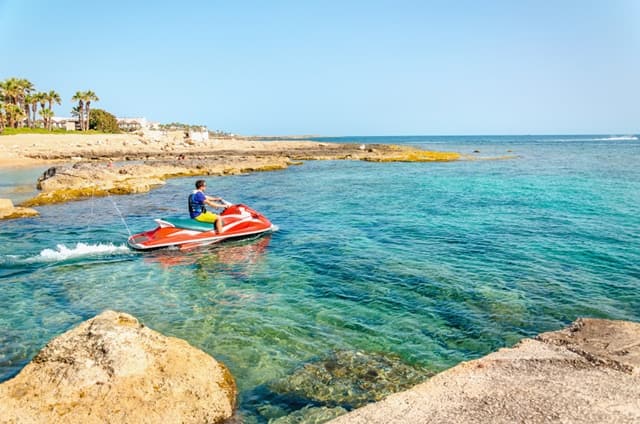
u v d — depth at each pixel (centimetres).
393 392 606
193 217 1434
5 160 5447
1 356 709
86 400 501
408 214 1878
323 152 7425
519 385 556
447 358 702
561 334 722
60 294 988
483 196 2347
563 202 2106
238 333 790
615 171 3644
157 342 603
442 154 5928
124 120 15462
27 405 493
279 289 1014
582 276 1073
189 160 4919
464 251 1301
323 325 823
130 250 1339
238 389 613
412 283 1040
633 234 1462
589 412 490
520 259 1215
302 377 645
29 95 9525
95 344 561
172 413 507
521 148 9250
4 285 1045
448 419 489
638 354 633
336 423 497
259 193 2617
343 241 1434
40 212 1983
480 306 905
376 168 4378
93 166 3347
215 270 1155
